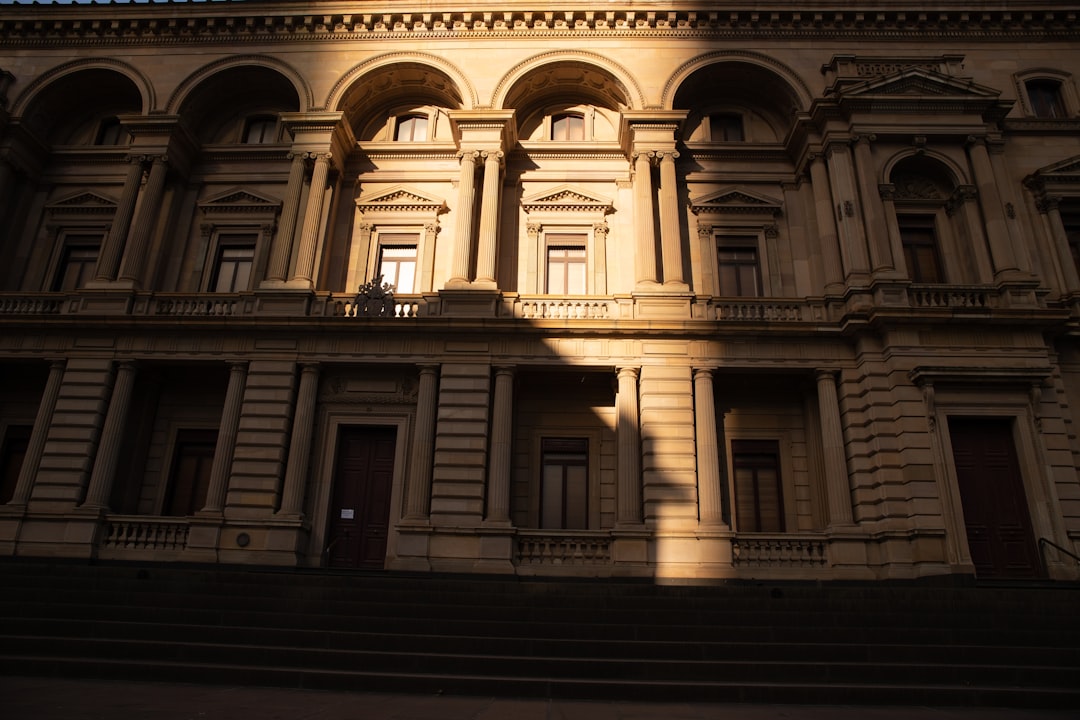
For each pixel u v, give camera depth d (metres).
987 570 19.78
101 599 14.75
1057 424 20.48
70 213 26.92
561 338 22.58
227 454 21.77
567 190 26.20
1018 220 23.47
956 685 11.50
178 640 12.81
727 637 13.46
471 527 20.53
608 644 12.60
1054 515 19.64
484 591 16.47
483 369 22.25
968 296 21.97
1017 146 25.70
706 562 20.16
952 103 23.88
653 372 22.20
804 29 26.50
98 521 21.02
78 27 27.66
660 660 11.95
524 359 22.36
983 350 21.12
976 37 26.62
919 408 20.61
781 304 23.19
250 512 21.02
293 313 23.23
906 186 24.56
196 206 26.81
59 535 20.91
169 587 15.75
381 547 22.09
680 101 27.28
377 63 26.69
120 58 27.44
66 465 21.70
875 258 22.36
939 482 19.86
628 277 25.30
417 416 21.97
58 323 22.94
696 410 22.00
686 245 25.61
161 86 26.89
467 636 13.04
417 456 21.50
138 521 21.09
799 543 20.42
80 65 27.39
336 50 27.06
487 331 22.48
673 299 23.12
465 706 9.61
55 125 28.22
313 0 27.16
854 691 10.84
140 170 25.72
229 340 22.86
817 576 19.92
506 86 26.12
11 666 11.00
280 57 27.02
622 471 21.34
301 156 25.34
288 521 20.83
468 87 26.14
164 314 23.11
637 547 20.39
